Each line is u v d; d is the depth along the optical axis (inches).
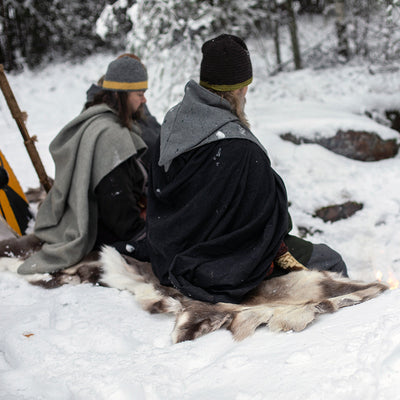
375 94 268.8
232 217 87.0
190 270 87.1
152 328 86.7
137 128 123.9
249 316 79.3
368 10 338.6
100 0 466.0
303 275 88.8
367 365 59.1
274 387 61.1
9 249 120.2
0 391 70.7
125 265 104.4
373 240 169.9
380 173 199.0
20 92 393.4
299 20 482.0
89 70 433.4
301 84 303.6
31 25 450.3
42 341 82.6
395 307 71.2
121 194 112.4
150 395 65.7
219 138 86.1
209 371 68.9
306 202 185.0
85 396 67.4
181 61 251.3
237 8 294.4
